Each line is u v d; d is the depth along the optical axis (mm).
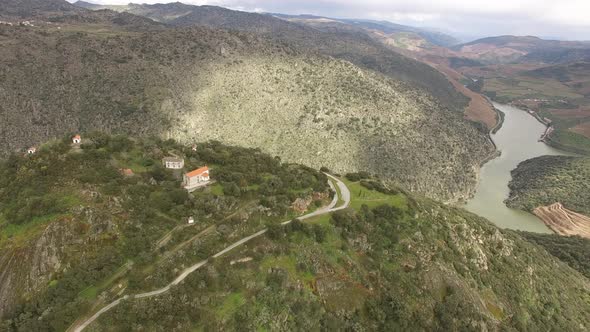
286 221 85500
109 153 90188
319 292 73125
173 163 92438
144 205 78375
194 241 73938
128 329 60094
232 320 63469
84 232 71312
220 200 83688
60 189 78000
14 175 82562
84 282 65062
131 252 70000
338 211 90688
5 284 66188
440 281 83000
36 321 59562
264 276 71375
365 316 73812
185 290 64625
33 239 69188
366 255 83812
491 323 81250
